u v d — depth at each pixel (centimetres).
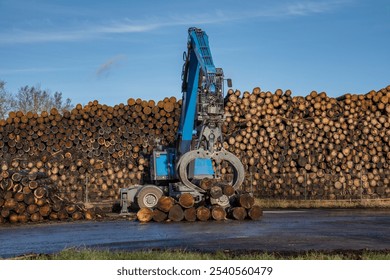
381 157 2825
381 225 1808
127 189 2383
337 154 2822
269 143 2870
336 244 1343
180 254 1092
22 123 2961
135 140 2983
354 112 2908
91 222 2006
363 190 2811
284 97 2938
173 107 2991
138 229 1719
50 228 1811
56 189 2253
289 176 2836
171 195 2233
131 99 2997
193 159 2027
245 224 1836
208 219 1961
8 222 1992
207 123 2033
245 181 2855
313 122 2853
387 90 2911
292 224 1836
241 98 2950
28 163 2850
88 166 2923
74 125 2966
